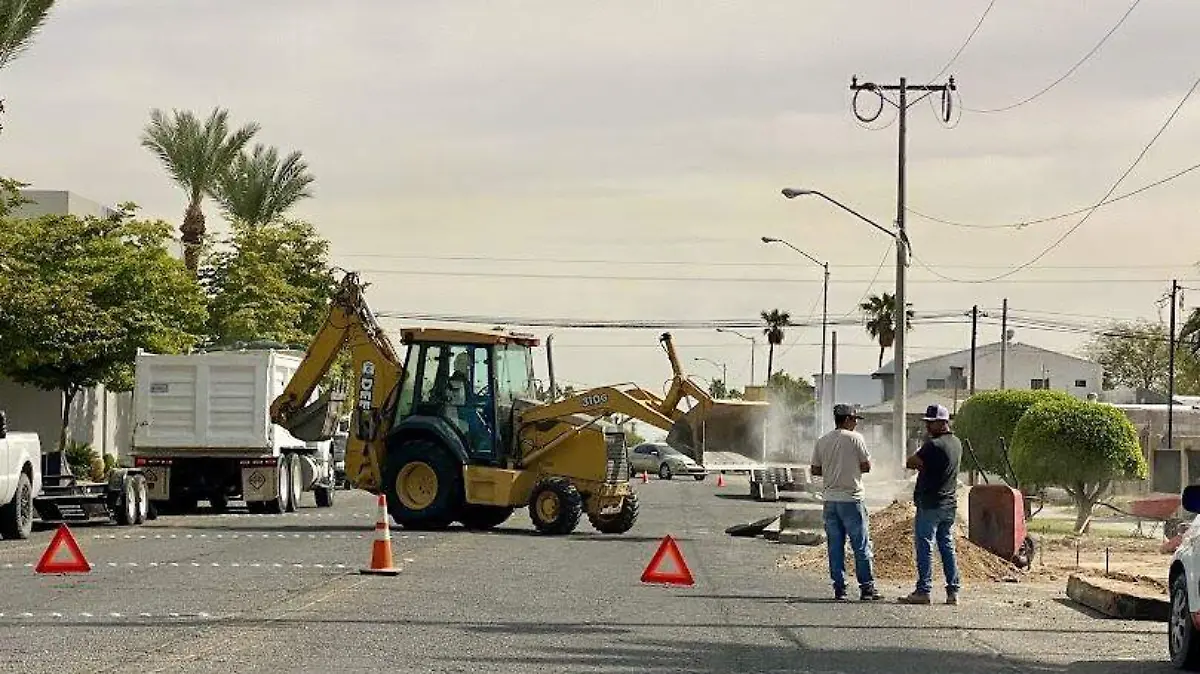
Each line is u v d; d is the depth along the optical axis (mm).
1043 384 107625
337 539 27672
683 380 33125
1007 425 42875
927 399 86188
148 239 45812
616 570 22578
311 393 34375
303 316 60688
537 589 19516
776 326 116062
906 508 27609
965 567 23078
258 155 64375
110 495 31625
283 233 59875
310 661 12891
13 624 15078
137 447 37594
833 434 19594
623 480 32062
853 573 23156
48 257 43781
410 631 14992
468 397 31938
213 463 38188
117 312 43094
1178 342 65938
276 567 21688
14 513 27359
